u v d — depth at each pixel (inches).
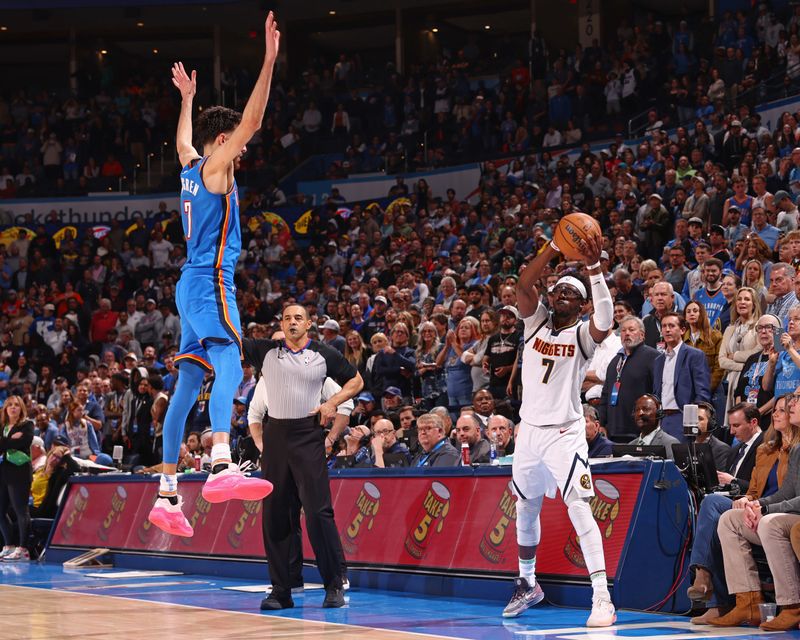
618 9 1010.7
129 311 775.7
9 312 842.2
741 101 706.8
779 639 211.8
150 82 1114.7
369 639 205.9
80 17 1114.1
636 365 340.5
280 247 840.3
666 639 211.8
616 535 259.9
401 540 315.3
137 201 973.2
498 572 284.5
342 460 383.9
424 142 932.0
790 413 248.1
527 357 256.4
